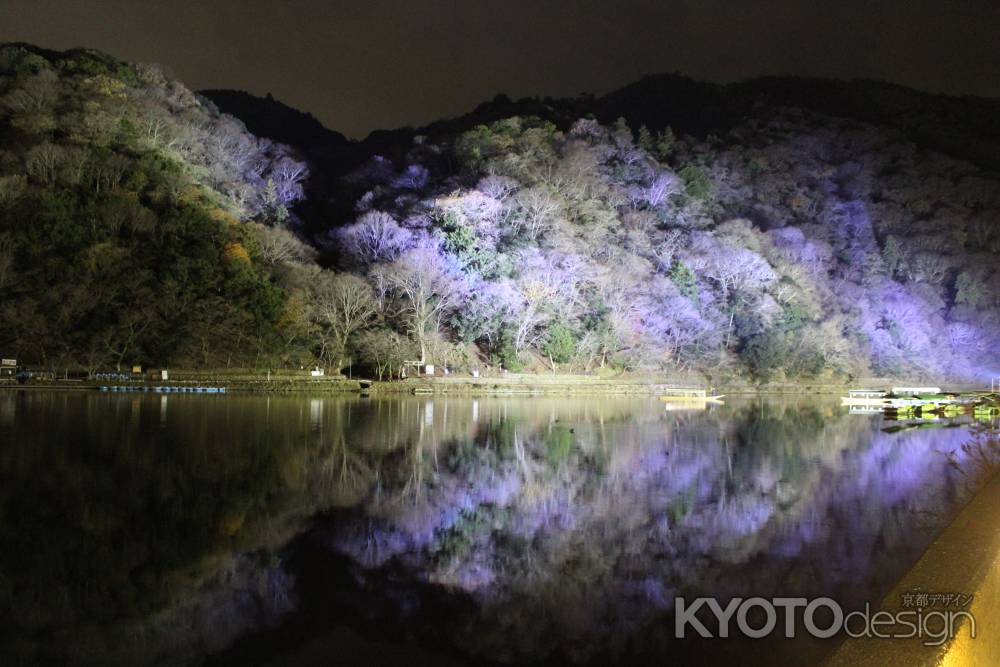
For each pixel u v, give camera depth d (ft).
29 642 42.98
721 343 342.44
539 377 286.46
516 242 308.40
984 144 652.89
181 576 53.78
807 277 375.45
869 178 523.29
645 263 336.49
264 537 63.21
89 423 128.36
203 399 200.34
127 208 259.60
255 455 101.76
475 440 125.59
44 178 266.77
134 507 70.79
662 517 71.46
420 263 266.57
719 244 356.18
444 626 46.47
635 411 198.70
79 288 228.02
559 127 527.40
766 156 531.50
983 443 126.21
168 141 335.67
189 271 251.80
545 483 87.81
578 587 52.70
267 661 41.50
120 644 43.04
